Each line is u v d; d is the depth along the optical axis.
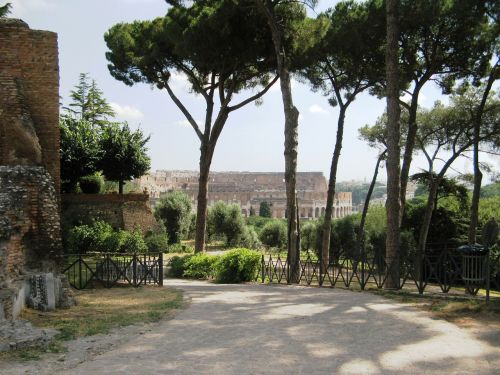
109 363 6.44
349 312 9.72
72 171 29.22
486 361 6.38
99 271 15.84
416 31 19.67
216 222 40.72
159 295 12.72
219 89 22.84
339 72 23.44
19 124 12.57
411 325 8.42
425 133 25.86
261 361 6.48
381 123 29.00
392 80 15.34
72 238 25.00
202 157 23.72
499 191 43.16
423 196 41.06
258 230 49.03
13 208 9.98
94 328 8.40
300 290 13.93
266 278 19.41
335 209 98.00
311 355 6.72
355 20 20.30
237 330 8.23
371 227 30.58
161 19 23.89
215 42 20.36
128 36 23.91
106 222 28.34
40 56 13.68
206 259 20.88
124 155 30.41
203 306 10.75
